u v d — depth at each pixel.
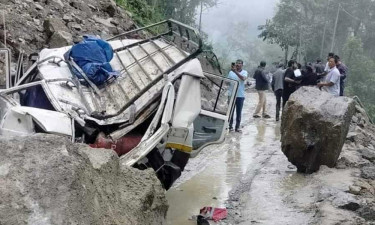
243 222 6.16
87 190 3.27
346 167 8.41
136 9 22.36
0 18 11.99
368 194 7.04
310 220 6.00
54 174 3.14
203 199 7.30
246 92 29.64
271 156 10.09
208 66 9.81
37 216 2.98
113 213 3.50
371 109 35.88
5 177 3.12
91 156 3.78
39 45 12.34
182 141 6.46
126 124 6.23
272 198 7.05
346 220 5.86
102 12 17.28
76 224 3.02
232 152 10.60
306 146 8.16
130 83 7.22
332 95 8.72
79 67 7.23
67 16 14.44
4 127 5.79
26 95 7.14
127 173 4.07
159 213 4.29
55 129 5.66
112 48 8.02
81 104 6.56
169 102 6.17
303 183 7.80
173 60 7.86
